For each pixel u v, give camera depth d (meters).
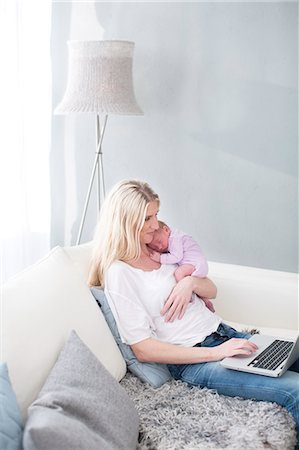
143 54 3.44
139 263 2.46
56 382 1.84
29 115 3.40
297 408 2.09
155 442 1.91
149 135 3.49
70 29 3.59
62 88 3.65
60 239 3.78
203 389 2.23
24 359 1.88
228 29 3.26
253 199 3.33
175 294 2.44
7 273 3.37
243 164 3.32
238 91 3.28
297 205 3.26
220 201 3.40
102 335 2.23
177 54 3.37
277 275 3.04
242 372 2.21
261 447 1.88
